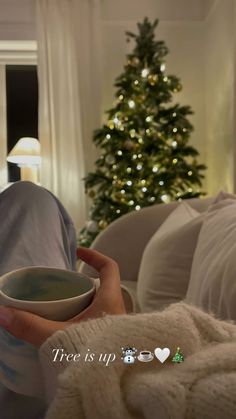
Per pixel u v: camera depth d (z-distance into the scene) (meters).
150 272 1.38
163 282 1.30
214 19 3.06
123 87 2.68
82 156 3.32
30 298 0.43
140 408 0.28
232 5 2.57
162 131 2.64
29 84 3.77
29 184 0.77
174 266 1.30
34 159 3.26
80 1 3.22
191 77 3.45
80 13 3.23
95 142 3.07
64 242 0.73
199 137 3.48
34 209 0.68
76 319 0.38
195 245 1.28
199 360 0.29
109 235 1.80
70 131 3.31
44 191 0.77
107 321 0.35
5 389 0.41
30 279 0.44
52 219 0.68
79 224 3.34
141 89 2.63
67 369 0.31
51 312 0.37
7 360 0.38
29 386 0.37
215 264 0.89
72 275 0.44
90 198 3.07
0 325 0.36
